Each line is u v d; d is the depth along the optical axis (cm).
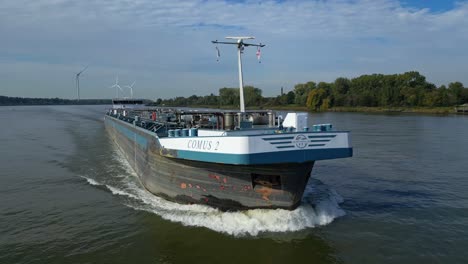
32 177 1969
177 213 1340
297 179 1171
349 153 1162
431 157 2539
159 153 1427
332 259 1038
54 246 1133
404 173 2044
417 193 1650
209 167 1245
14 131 4612
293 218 1215
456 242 1146
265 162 1077
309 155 1113
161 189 1502
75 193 1662
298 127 1394
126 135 2508
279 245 1100
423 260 1040
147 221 1288
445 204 1496
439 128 4691
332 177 1945
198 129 1423
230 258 1041
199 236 1162
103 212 1398
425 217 1348
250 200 1234
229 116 1486
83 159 2497
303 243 1115
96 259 1054
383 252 1081
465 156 2575
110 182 1847
